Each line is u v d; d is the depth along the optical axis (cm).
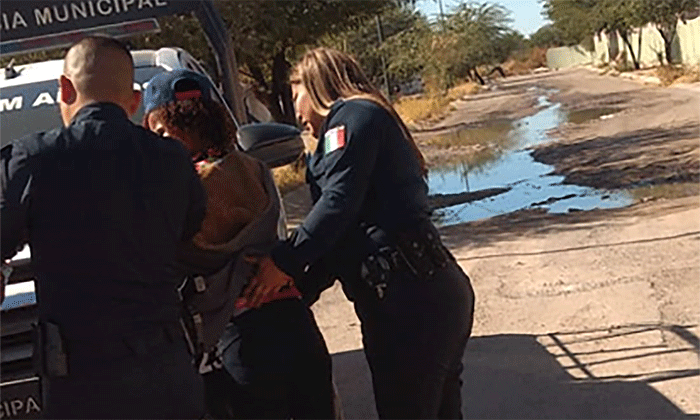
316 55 385
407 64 4775
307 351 388
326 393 396
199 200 337
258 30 1759
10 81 598
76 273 307
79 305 306
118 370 307
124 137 318
